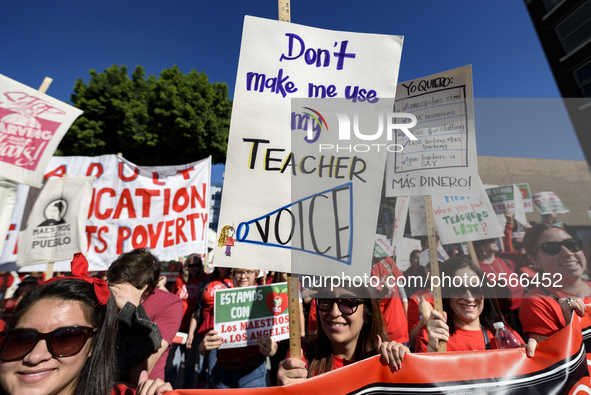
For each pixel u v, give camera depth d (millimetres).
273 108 1533
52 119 2379
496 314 1880
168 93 12766
